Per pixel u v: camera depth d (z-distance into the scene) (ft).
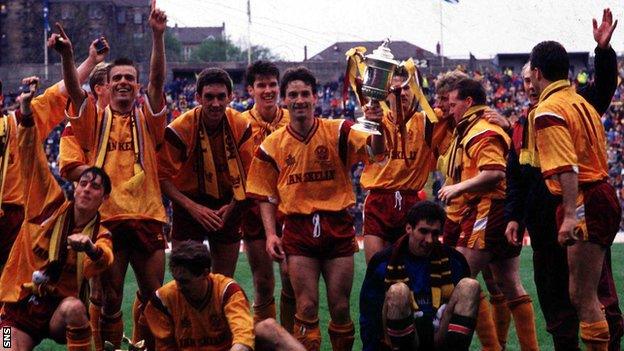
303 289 25.71
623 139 108.17
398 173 28.37
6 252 27.40
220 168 28.32
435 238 22.85
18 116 27.55
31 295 24.00
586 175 22.68
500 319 28.60
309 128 26.07
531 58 23.56
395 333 21.99
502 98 135.33
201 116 27.96
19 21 240.53
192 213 27.76
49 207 24.39
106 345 24.00
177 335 23.24
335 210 25.85
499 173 25.96
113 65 26.81
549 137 22.38
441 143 28.55
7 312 24.21
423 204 22.91
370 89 24.97
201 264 22.40
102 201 24.13
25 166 24.48
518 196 25.39
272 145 26.32
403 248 23.18
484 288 39.24
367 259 28.60
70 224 24.08
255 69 29.86
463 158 27.14
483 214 26.76
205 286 22.82
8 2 240.53
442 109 28.50
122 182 26.40
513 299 27.37
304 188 25.95
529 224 24.81
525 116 24.85
